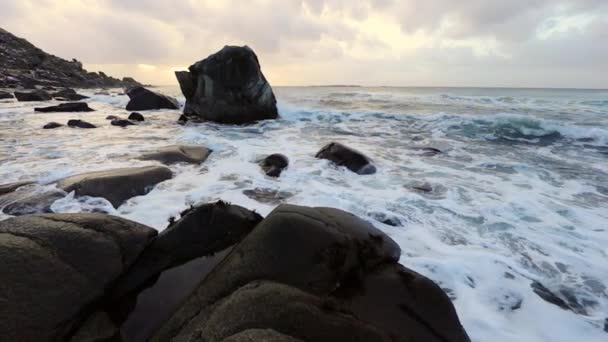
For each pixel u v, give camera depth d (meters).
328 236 2.70
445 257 3.76
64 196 4.75
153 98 18.98
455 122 12.10
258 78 14.05
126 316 2.58
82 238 2.61
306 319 2.03
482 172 6.98
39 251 2.38
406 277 2.54
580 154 8.45
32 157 7.32
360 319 2.14
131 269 2.80
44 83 39.72
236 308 2.10
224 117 13.88
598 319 2.89
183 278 2.87
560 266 3.62
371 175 6.72
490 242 4.12
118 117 14.34
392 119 13.86
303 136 10.82
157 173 5.87
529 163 7.66
